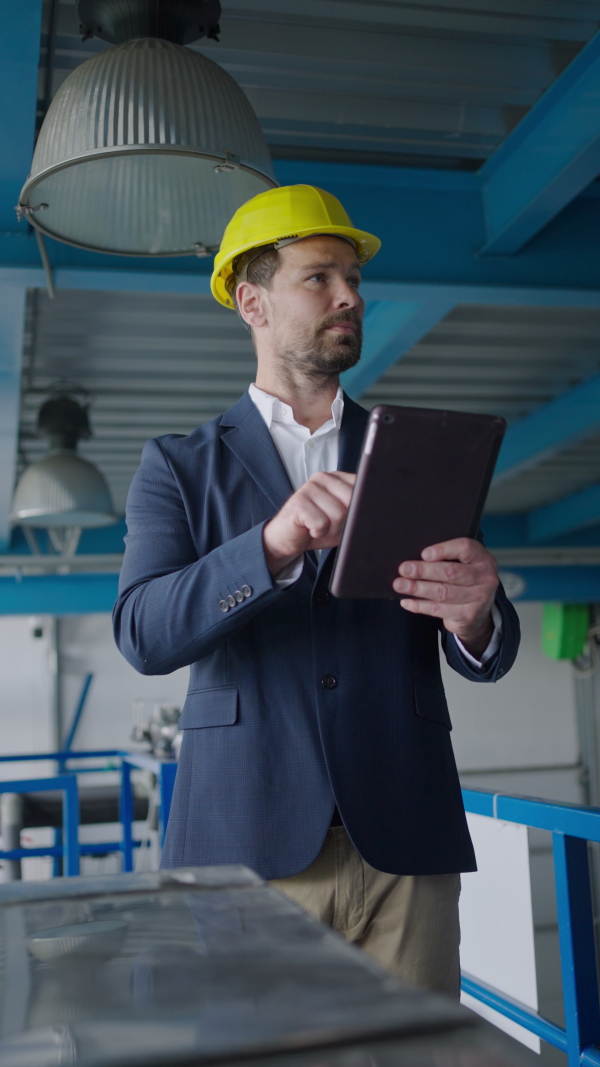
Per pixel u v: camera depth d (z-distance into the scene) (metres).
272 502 1.12
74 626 9.68
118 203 1.58
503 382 5.20
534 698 10.24
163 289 2.76
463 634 0.99
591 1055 1.20
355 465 1.19
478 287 2.94
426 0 2.27
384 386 5.20
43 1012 0.36
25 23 1.74
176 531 1.13
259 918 0.49
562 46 2.47
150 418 5.41
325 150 2.88
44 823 4.82
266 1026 0.33
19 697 9.42
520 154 2.75
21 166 2.25
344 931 1.01
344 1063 0.31
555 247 3.04
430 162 2.98
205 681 1.07
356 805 0.98
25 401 4.93
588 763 10.12
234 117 1.49
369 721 1.03
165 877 0.61
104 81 1.44
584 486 7.38
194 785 1.04
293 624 1.07
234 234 1.30
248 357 4.52
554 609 9.42
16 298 2.84
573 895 1.25
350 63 2.48
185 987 0.38
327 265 1.24
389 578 0.93
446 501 0.91
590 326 4.43
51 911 0.53
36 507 3.88
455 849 1.03
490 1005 1.63
